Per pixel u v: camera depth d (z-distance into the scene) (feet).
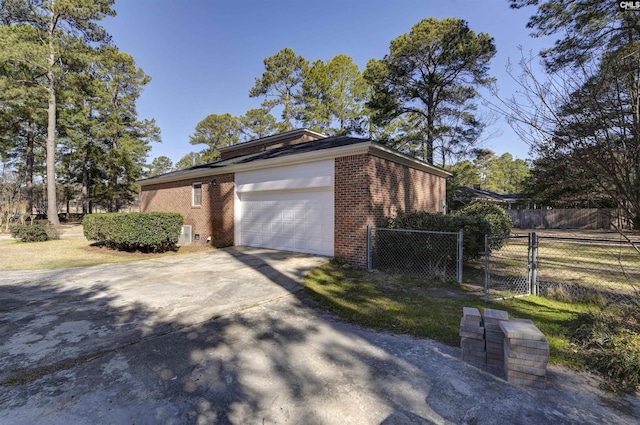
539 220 76.48
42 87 63.98
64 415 7.57
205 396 8.36
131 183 100.73
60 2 56.85
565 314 14.05
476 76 62.28
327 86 87.35
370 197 26.23
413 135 73.00
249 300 17.13
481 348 10.03
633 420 7.27
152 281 21.31
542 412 7.59
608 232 61.11
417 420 7.34
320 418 7.43
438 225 23.67
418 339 11.94
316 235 30.42
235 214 38.73
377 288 19.22
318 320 14.17
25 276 23.11
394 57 66.33
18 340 12.05
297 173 31.32
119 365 10.11
